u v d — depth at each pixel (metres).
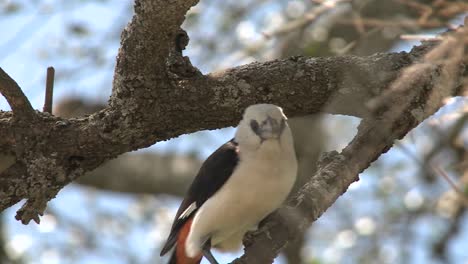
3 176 9.18
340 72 9.70
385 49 12.95
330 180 8.52
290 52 14.50
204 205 9.44
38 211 9.23
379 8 12.46
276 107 9.40
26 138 9.21
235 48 15.45
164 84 9.19
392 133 9.07
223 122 9.65
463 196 9.11
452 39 7.68
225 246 10.09
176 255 10.13
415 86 9.09
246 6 15.74
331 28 13.96
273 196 9.25
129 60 8.90
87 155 9.35
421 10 10.65
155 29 8.56
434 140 11.90
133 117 9.18
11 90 8.98
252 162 9.19
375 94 9.60
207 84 9.45
